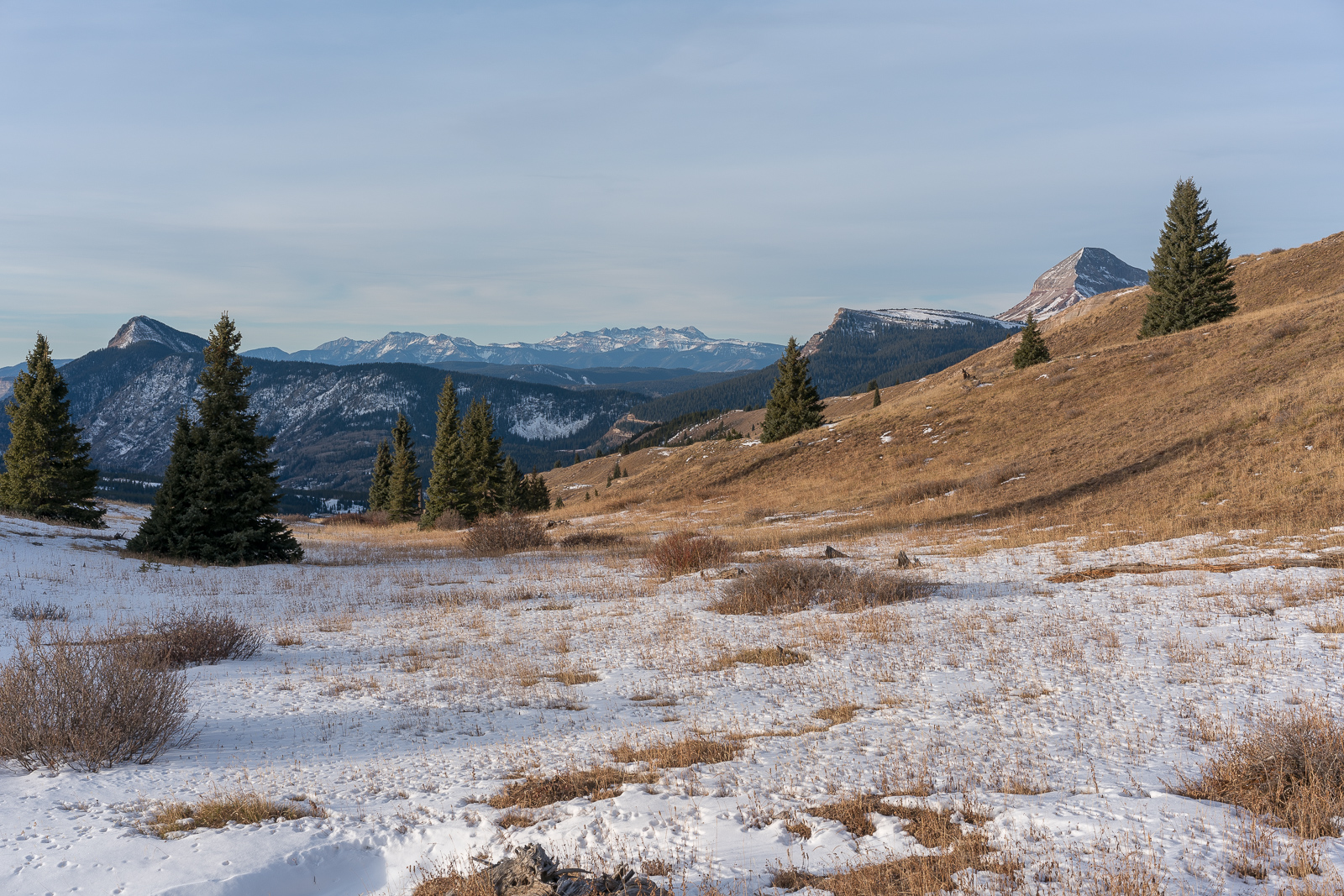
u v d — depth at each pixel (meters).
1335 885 4.30
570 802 6.43
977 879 4.61
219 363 29.62
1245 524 20.31
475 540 34.59
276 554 30.16
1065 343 75.31
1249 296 65.12
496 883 4.80
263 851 5.51
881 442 46.78
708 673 11.20
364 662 13.13
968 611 14.38
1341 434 24.14
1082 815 5.57
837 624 13.98
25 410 36.47
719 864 5.11
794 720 8.72
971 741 7.55
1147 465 28.53
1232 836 5.12
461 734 8.88
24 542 26.83
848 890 4.60
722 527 37.59
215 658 13.27
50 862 5.23
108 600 19.62
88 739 7.50
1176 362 40.53
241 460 29.77
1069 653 10.84
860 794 6.22
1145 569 16.98
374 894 5.20
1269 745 6.15
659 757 7.44
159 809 6.36
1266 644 10.55
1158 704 8.48
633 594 19.27
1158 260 58.75
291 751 8.27
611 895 4.49
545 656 12.98
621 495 56.69
